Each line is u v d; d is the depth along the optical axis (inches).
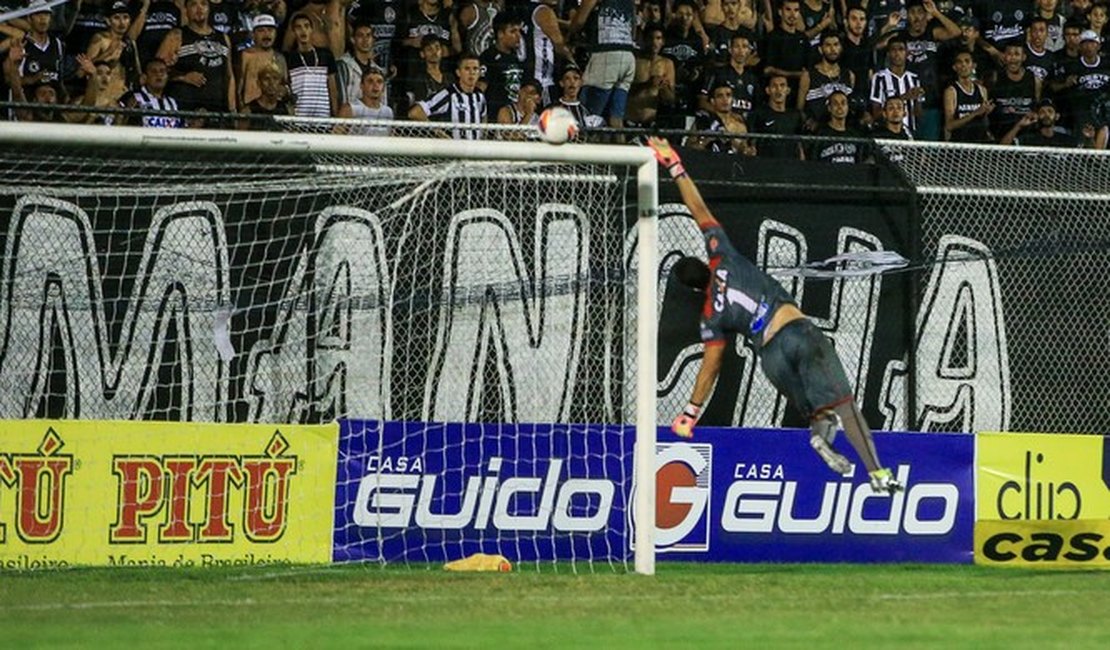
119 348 1312.7
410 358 1376.7
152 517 1280.8
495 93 1704.0
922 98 1882.4
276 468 1314.0
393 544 1341.0
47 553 1256.8
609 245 1430.9
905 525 1432.1
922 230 1475.1
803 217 1450.5
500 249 1402.6
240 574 1232.2
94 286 1307.8
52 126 1162.0
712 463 1398.9
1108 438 1478.8
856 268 1456.7
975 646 880.3
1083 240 1512.1
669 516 1387.8
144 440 1280.8
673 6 1836.9
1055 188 1507.1
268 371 1343.5
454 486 1357.0
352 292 1364.4
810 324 1307.8
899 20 1914.4
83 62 1544.0
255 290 1343.5
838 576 1288.1
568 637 894.4
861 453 1312.7
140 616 972.6
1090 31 1978.3
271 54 1600.6
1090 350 1512.1
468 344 1391.5
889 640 899.4
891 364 1464.1
